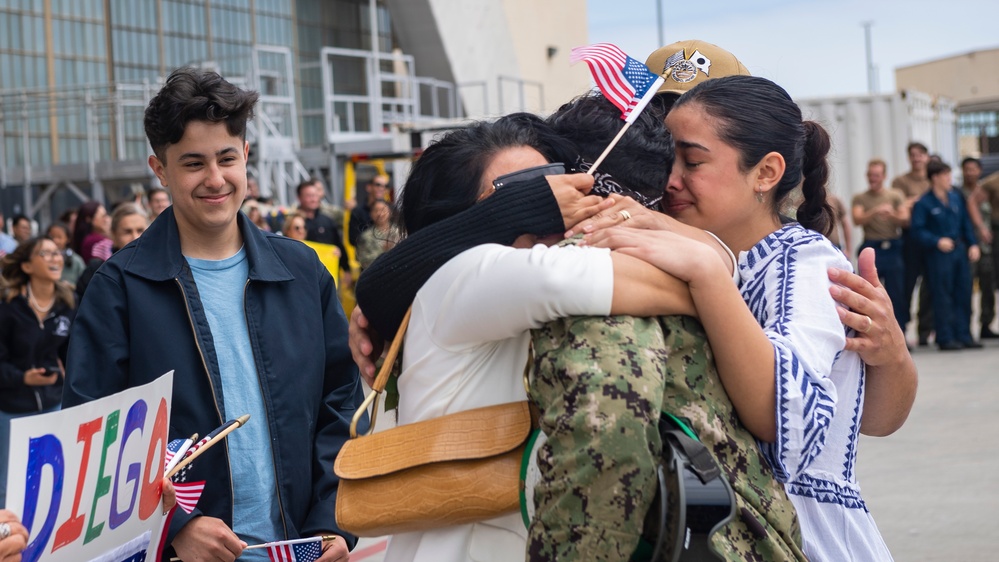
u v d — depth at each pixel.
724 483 1.51
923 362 10.59
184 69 2.47
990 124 30.11
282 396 2.47
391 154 13.58
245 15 19.14
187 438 2.36
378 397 1.88
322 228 10.83
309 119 19.59
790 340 1.69
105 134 17.47
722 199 1.88
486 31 20.56
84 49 17.45
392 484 1.69
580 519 1.46
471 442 1.66
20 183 15.80
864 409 1.99
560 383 1.52
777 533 1.61
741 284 1.88
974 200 11.98
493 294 1.59
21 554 1.68
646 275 1.56
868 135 15.23
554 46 24.05
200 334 2.41
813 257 1.84
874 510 5.49
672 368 1.58
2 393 5.45
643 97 1.83
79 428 1.81
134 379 2.38
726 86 1.89
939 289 11.33
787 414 1.60
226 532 2.28
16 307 5.53
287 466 2.46
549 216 1.69
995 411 7.92
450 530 1.70
